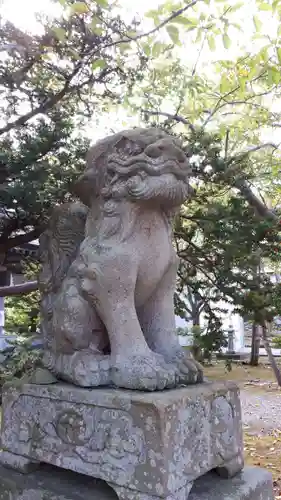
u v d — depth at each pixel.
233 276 2.17
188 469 1.32
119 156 1.51
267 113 3.45
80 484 1.48
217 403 1.51
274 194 3.73
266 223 2.06
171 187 1.46
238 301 2.16
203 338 2.23
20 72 1.82
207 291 2.38
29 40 1.78
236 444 1.59
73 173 1.89
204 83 3.29
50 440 1.48
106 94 2.29
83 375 1.47
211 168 2.19
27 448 1.55
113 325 1.48
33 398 1.56
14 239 2.11
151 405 1.26
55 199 2.03
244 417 4.75
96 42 1.90
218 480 1.53
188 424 1.35
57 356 1.64
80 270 1.55
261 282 2.26
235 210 2.08
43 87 1.96
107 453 1.33
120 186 1.50
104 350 1.63
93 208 1.68
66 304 1.56
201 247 2.31
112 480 1.31
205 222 2.13
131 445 1.29
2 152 1.78
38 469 1.59
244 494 1.43
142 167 1.44
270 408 5.13
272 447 3.73
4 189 1.72
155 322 1.65
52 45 1.81
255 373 7.45
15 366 1.81
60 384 1.55
